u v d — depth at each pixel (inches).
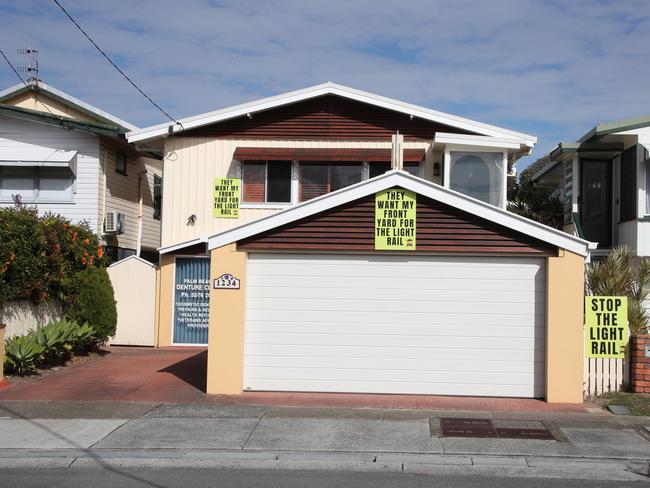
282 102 714.8
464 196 439.5
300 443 341.1
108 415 396.5
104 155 816.3
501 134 700.7
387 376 451.5
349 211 452.4
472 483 287.1
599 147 661.3
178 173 729.0
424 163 716.0
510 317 446.9
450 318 450.0
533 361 444.1
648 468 305.6
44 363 560.1
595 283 527.5
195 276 727.1
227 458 321.7
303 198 721.6
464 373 447.5
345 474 300.7
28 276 558.3
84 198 798.5
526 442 341.1
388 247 447.2
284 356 457.7
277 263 460.8
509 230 442.0
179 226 727.1
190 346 722.8
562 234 431.5
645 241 608.4
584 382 446.0
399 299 453.4
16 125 805.2
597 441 342.3
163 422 379.9
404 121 720.3
